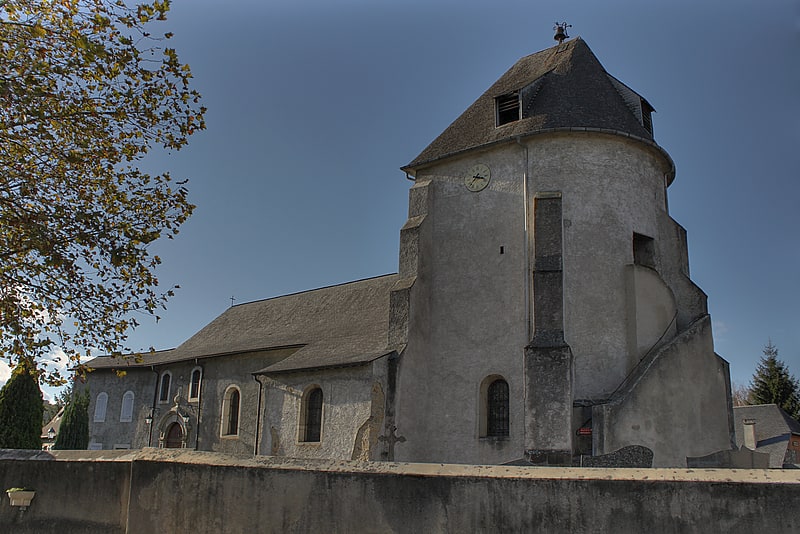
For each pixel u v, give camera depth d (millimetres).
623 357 19703
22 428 21125
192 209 13414
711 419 19531
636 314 19844
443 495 8133
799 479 6957
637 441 17688
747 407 51969
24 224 11688
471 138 22969
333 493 8656
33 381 21703
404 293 21469
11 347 12023
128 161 13070
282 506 8930
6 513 11328
